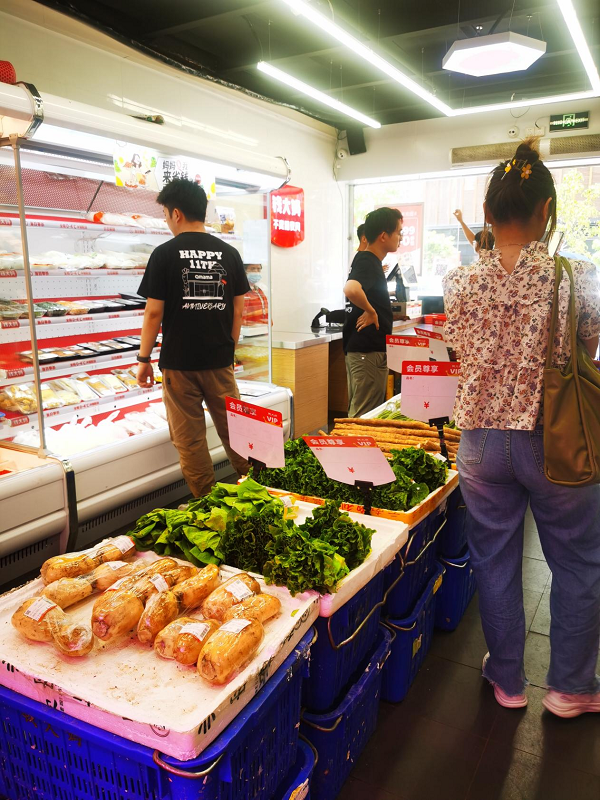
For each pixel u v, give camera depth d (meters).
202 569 1.48
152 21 4.60
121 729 1.08
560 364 1.63
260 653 1.23
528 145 1.70
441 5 4.77
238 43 5.33
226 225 4.16
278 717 1.33
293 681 1.38
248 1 4.39
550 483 1.71
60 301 3.35
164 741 1.03
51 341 3.28
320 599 1.44
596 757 1.84
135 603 1.32
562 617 1.92
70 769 1.19
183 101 5.11
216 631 1.21
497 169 1.75
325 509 1.71
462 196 7.85
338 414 6.65
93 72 4.24
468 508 1.92
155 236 3.83
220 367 3.18
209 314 3.08
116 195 3.63
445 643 2.44
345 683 1.72
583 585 1.86
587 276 1.61
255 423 1.98
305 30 5.06
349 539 1.58
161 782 1.06
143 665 1.22
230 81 5.79
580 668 1.95
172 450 3.44
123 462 3.10
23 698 1.20
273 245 6.62
